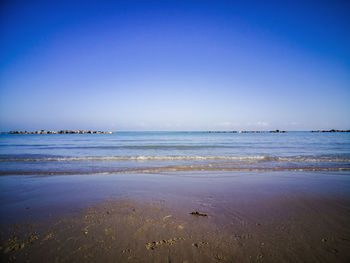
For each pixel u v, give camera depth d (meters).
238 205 4.33
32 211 3.95
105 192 5.35
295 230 3.15
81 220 3.49
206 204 4.39
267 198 4.84
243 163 10.88
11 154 15.80
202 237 2.89
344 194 5.19
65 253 2.46
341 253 2.51
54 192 5.36
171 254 2.45
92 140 39.41
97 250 2.53
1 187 5.91
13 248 2.57
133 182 6.53
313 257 2.42
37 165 10.30
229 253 2.49
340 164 10.59
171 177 7.33
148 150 19.16
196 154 15.70
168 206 4.24
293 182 6.57
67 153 16.55
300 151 17.80
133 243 2.70
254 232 3.06
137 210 3.99
